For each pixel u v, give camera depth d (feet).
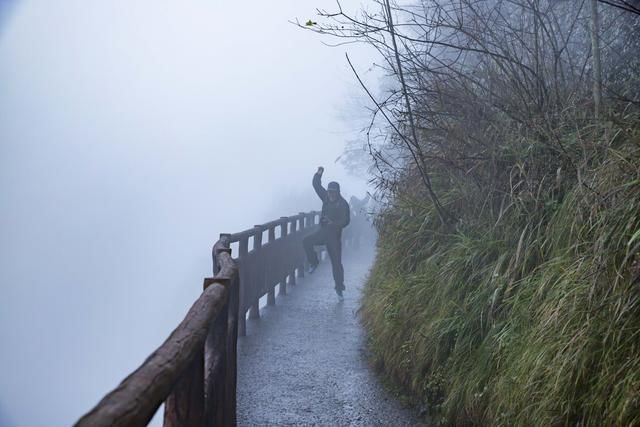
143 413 5.68
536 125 18.06
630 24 21.09
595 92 17.62
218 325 12.17
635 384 10.42
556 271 14.01
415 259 22.11
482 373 14.97
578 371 11.55
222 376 12.09
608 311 11.84
